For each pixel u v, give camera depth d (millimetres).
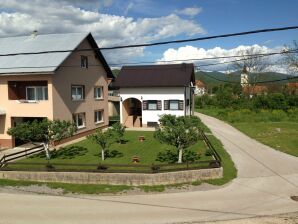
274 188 14578
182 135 17297
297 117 39281
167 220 11219
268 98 48188
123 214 11828
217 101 61594
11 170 16562
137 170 15430
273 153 21562
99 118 32719
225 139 26688
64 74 25188
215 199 13289
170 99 32281
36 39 28172
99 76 31812
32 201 13398
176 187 14828
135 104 36281
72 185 15422
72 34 28234
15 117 24953
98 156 20562
